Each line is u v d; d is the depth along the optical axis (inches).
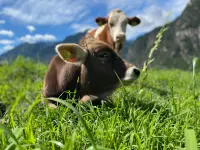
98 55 36.3
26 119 27.2
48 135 21.5
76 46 35.7
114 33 98.3
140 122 24.8
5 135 20.4
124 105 30.5
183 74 113.9
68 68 37.2
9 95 48.6
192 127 23.5
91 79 36.1
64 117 26.8
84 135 21.3
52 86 38.2
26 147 18.5
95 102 34.3
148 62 29.5
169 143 20.7
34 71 88.0
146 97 40.9
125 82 35.9
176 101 34.1
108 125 23.3
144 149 18.9
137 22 106.7
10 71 83.5
